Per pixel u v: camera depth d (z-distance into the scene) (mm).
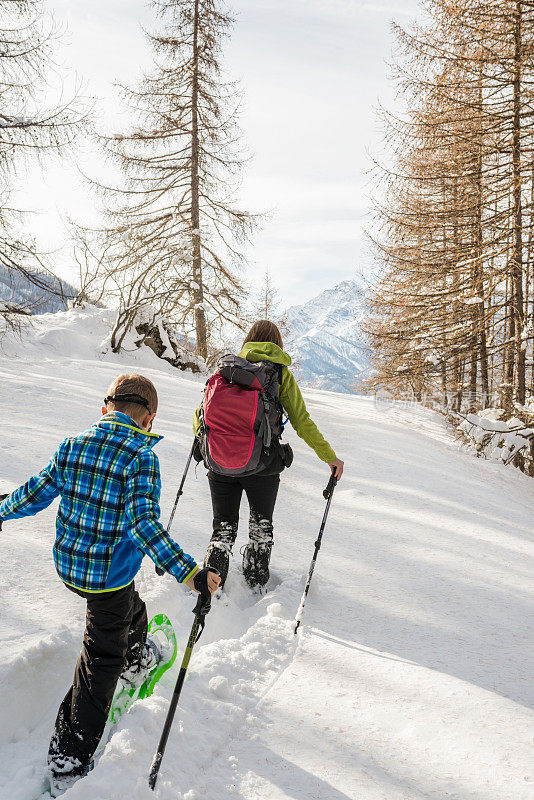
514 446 10469
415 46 12109
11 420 6660
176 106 21219
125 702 2307
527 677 2590
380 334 14914
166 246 18516
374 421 11578
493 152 11758
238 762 1984
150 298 15156
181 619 3102
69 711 1963
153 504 1892
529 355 14148
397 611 3262
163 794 1777
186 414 8695
